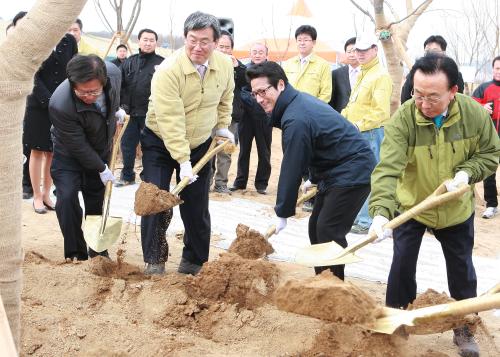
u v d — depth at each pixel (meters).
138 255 6.42
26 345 3.85
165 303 4.57
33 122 7.47
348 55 8.64
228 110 5.73
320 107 4.67
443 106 3.91
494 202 9.41
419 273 6.53
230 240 7.20
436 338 4.66
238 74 9.31
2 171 2.78
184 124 5.21
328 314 3.29
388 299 4.56
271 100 4.64
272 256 6.73
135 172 10.41
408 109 4.14
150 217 5.38
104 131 5.32
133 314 4.53
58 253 6.28
